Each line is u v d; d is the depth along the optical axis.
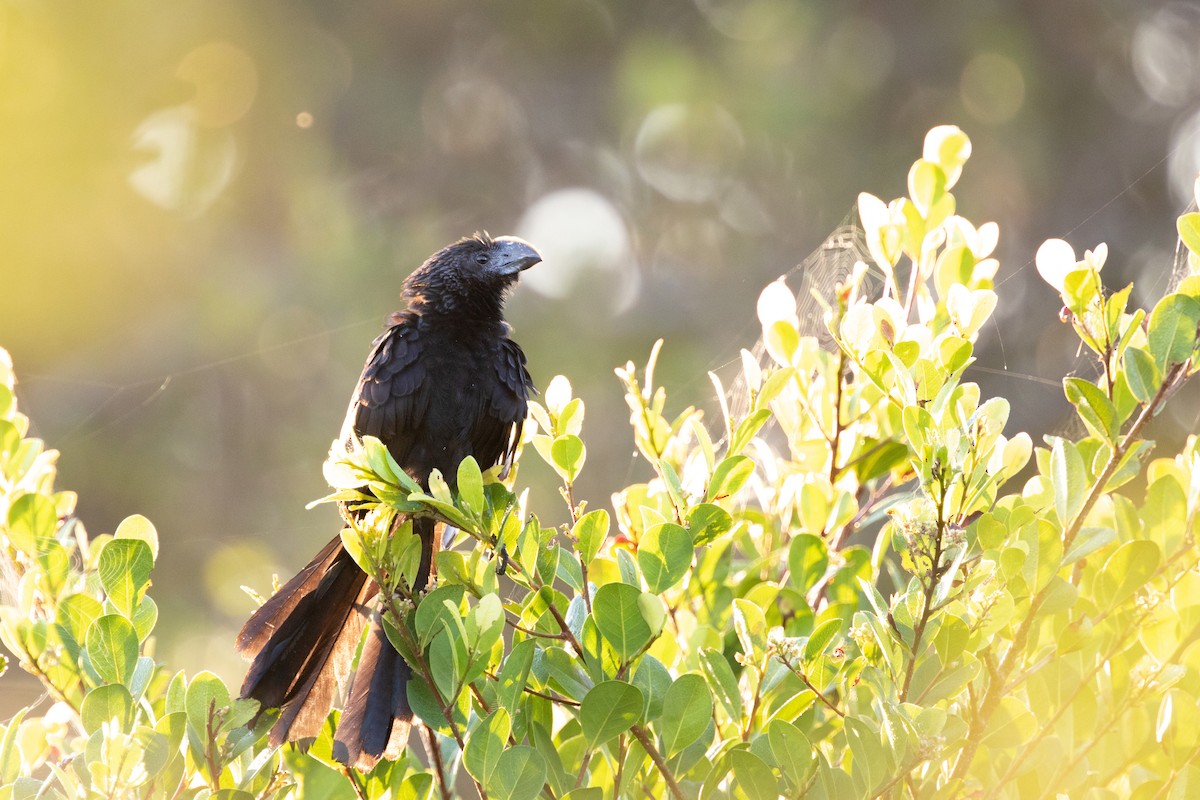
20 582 6.34
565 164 20.23
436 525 7.84
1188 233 6.03
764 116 18.94
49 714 6.37
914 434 5.73
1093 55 19.73
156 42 18.69
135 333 18.64
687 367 18.30
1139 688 5.89
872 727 5.58
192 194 19.12
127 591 5.96
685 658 6.41
